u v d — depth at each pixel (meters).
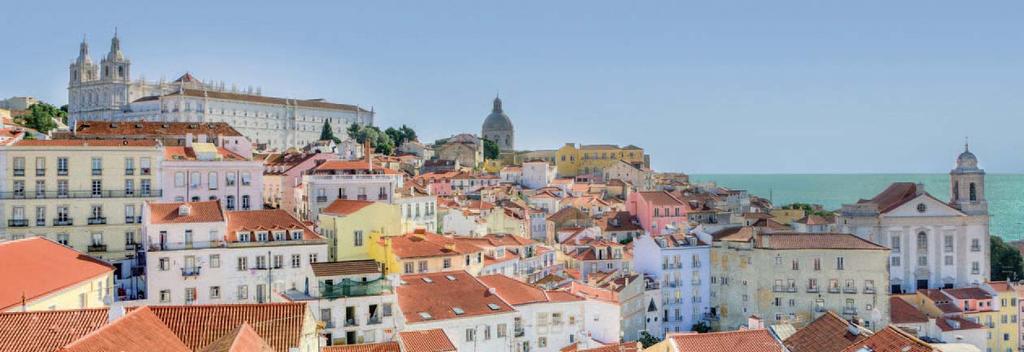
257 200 134.88
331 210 122.38
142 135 177.62
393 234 118.25
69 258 84.50
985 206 172.25
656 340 133.00
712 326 148.88
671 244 151.00
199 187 130.00
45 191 114.62
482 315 91.44
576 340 100.88
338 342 90.12
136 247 111.94
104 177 118.38
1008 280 164.88
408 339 76.12
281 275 101.62
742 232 152.62
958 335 138.62
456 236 150.38
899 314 141.88
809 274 141.25
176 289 96.88
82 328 49.97
